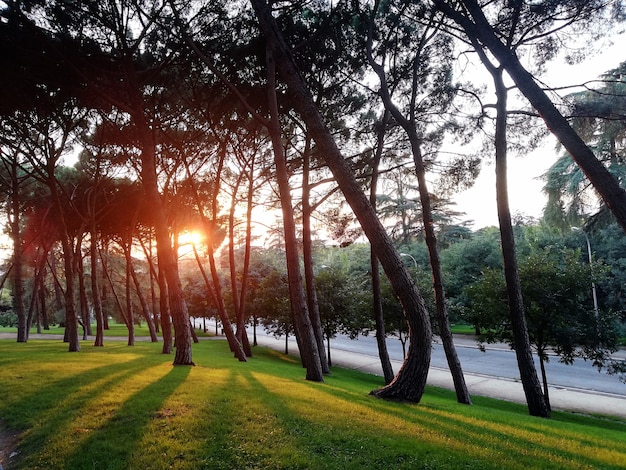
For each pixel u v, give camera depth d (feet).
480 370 63.36
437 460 14.84
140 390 24.29
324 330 68.39
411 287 26.23
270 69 36.60
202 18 37.52
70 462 15.34
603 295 84.38
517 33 33.73
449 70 41.22
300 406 21.62
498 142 35.29
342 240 56.44
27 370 32.04
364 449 15.80
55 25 35.17
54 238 90.99
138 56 40.93
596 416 37.70
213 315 135.33
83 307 90.58
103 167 66.13
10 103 39.24
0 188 74.13
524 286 42.19
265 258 130.52
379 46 41.78
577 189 58.03
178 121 52.24
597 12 29.22
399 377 26.58
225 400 22.45
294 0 36.50
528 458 15.46
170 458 15.19
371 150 51.24
